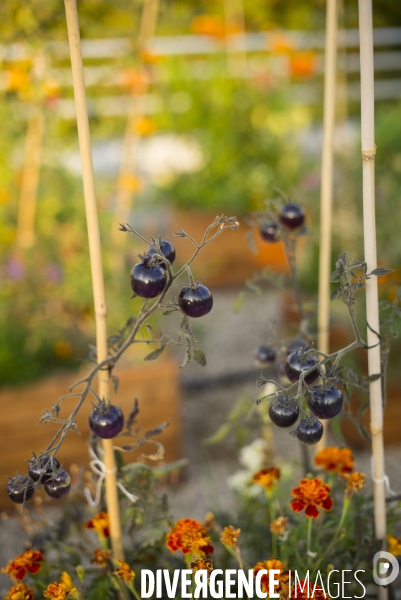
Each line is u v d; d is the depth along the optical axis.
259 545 1.34
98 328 1.15
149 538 1.21
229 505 1.79
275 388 1.42
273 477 1.23
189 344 1.08
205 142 3.70
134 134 2.23
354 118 3.62
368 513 1.24
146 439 1.17
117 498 1.20
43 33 1.87
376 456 1.16
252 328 2.92
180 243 3.29
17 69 1.86
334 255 2.34
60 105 2.18
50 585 1.11
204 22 3.45
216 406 2.35
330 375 1.08
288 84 3.83
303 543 1.27
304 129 3.73
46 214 2.23
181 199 3.70
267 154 3.63
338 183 2.56
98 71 2.63
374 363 1.12
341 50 2.54
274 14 3.96
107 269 2.11
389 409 1.99
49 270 2.07
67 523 1.31
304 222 1.30
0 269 2.06
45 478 1.06
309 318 1.41
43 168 2.27
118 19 2.23
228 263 3.30
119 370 1.87
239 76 3.66
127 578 1.14
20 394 1.81
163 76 3.59
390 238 2.25
